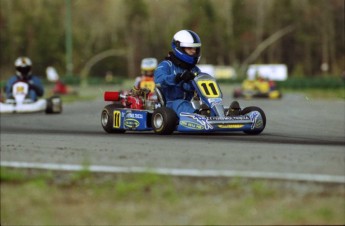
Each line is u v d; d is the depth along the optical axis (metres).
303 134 42.50
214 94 40.69
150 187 22.48
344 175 23.97
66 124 56.69
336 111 71.62
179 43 42.50
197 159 27.59
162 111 40.47
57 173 24.75
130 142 34.91
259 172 24.34
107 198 21.64
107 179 23.67
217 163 26.48
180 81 41.41
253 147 32.22
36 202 21.36
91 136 40.31
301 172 24.55
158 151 30.34
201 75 41.25
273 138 38.66
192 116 39.97
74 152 30.00
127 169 24.48
